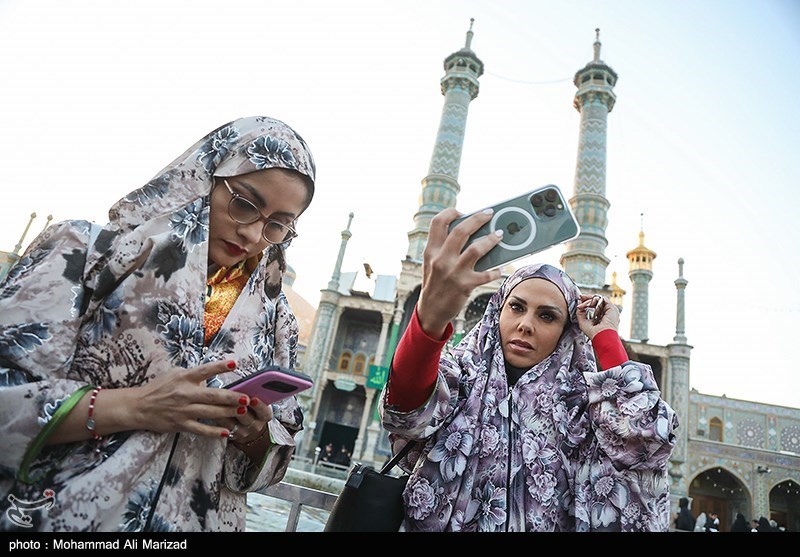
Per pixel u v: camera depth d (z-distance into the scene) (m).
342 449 20.53
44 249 1.07
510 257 1.07
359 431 21.50
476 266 1.09
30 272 1.02
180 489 1.06
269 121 1.33
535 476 1.29
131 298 1.06
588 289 19.58
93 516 0.92
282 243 1.35
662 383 19.88
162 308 1.08
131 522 0.96
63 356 0.99
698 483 21.89
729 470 19.34
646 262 26.28
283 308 1.45
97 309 1.07
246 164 1.24
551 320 1.50
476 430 1.34
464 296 1.05
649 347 20.19
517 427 1.37
